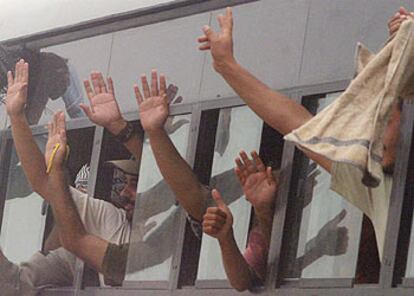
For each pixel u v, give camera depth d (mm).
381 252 9117
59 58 12758
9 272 12844
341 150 8422
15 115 12898
